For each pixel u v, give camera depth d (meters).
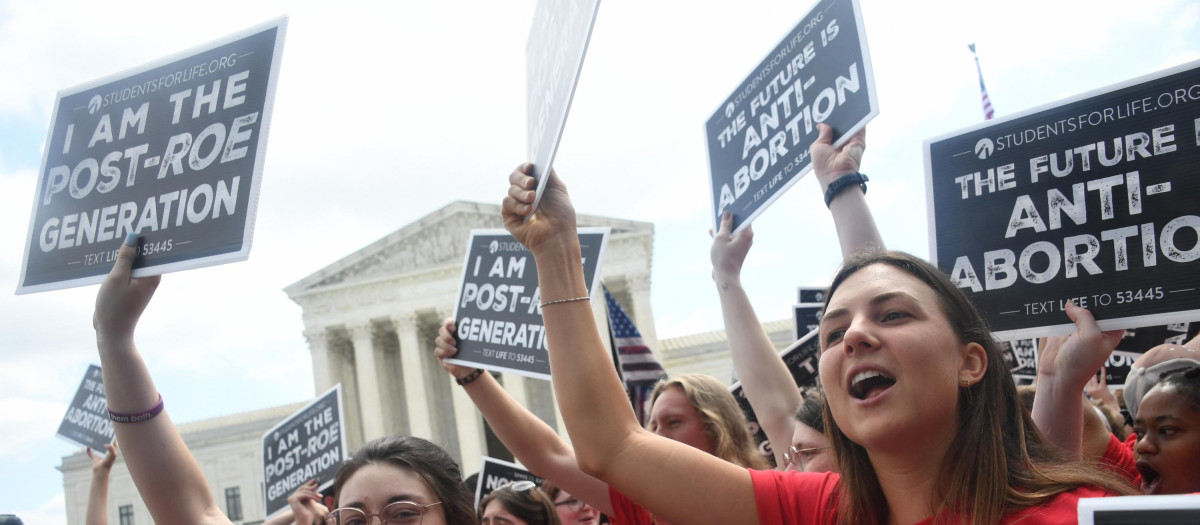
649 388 7.43
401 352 55.69
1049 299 3.10
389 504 2.92
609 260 51.78
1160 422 2.87
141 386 3.10
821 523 2.12
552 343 2.40
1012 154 3.28
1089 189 3.10
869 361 1.91
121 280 3.26
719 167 5.02
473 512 3.13
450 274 54.16
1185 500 1.14
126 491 56.62
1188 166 2.95
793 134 4.41
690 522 2.21
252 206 3.24
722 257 4.70
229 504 55.62
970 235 3.29
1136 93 3.09
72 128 3.73
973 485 1.86
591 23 1.91
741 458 4.27
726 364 53.44
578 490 3.50
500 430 3.69
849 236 3.73
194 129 3.46
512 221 2.54
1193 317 2.84
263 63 3.41
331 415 7.38
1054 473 1.86
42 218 3.66
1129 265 2.98
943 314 1.98
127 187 3.53
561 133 2.16
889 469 1.98
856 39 4.02
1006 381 2.00
